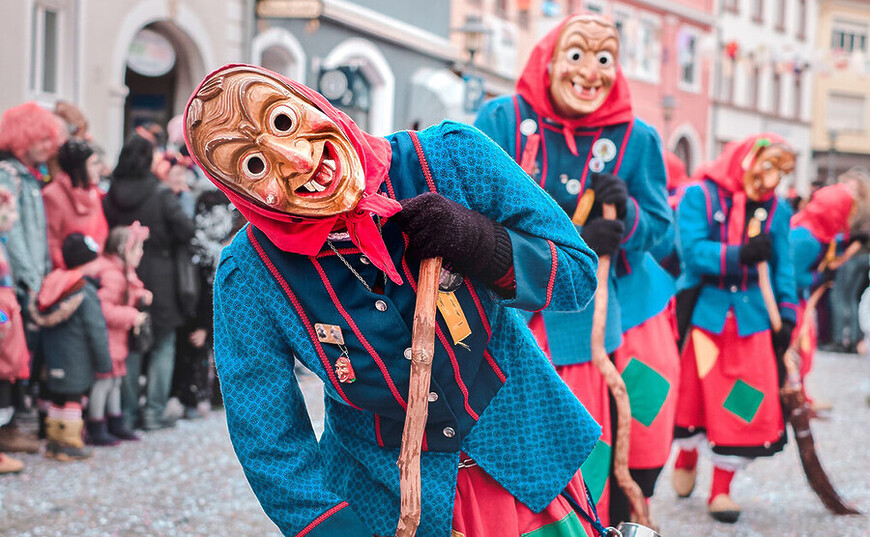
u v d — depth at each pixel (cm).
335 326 200
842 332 1230
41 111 599
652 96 2981
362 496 214
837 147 4097
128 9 1209
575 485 229
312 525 195
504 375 215
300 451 202
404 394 203
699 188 516
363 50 1739
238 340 202
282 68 1569
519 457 215
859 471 626
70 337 589
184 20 1309
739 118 3462
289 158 181
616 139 386
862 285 1228
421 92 1848
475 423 212
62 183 613
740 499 557
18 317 564
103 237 634
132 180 662
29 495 520
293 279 199
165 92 1374
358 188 186
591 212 381
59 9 1122
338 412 215
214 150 184
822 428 762
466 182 208
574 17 380
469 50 1603
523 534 218
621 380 352
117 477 560
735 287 506
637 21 2889
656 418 392
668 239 408
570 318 368
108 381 629
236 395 201
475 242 197
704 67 3234
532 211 208
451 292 206
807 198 1328
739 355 504
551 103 383
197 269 703
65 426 594
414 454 196
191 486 545
